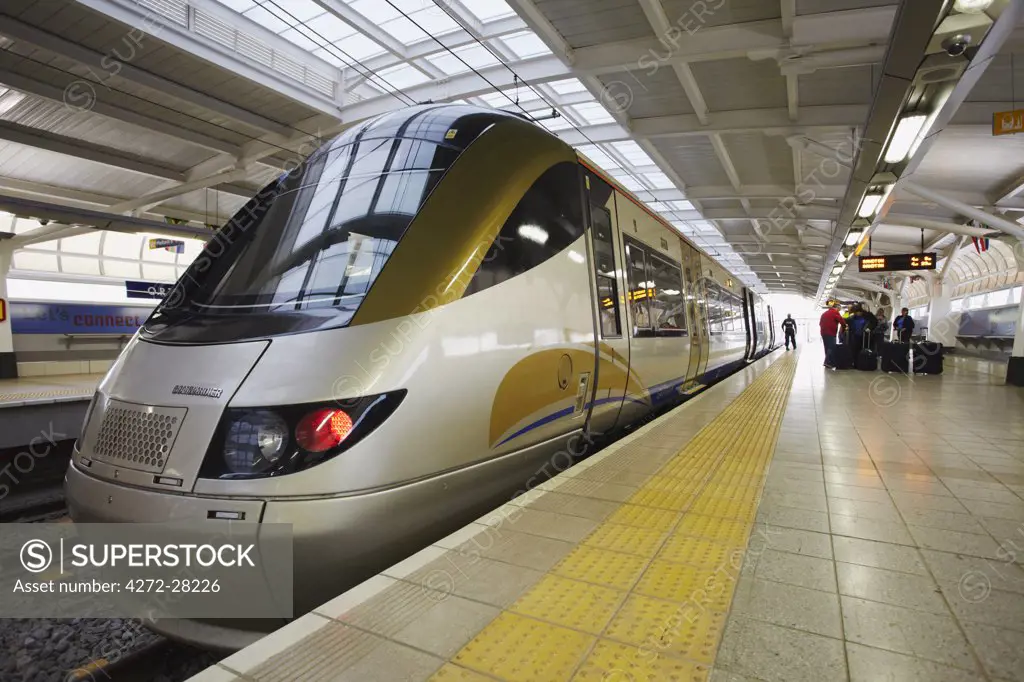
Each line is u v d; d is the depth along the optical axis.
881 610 2.25
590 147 14.23
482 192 3.85
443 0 8.54
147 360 3.32
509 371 3.73
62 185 15.09
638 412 6.39
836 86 9.42
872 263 20.30
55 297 23.39
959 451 5.07
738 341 15.35
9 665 3.41
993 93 8.76
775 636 2.07
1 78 9.47
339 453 2.79
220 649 2.88
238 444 2.80
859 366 14.84
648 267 6.73
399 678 1.83
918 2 4.07
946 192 14.23
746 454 4.85
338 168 4.18
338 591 2.86
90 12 8.10
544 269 4.25
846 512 3.39
